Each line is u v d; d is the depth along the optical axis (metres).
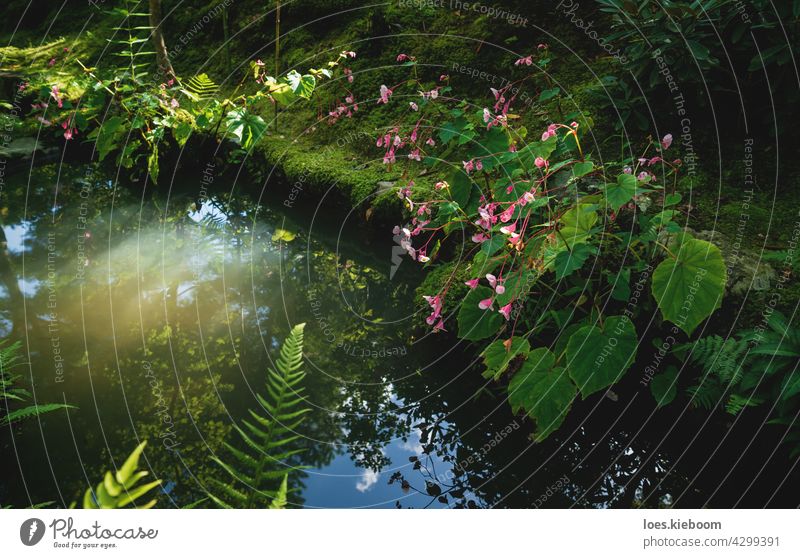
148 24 7.18
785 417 2.41
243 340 3.46
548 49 4.71
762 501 2.39
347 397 3.07
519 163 3.35
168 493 2.46
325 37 5.95
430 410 3.00
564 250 2.71
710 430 2.68
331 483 2.58
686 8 3.33
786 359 2.44
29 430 2.79
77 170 5.68
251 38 6.35
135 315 3.68
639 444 2.72
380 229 4.15
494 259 2.99
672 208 3.24
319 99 5.33
